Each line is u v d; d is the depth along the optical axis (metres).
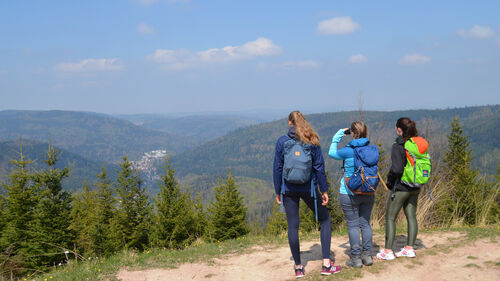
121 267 4.82
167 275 4.41
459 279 3.44
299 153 3.62
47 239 22.08
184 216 31.02
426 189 6.85
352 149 3.99
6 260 8.37
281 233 7.34
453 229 5.71
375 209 6.83
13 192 23.44
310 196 3.78
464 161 20.86
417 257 4.14
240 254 5.46
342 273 3.83
